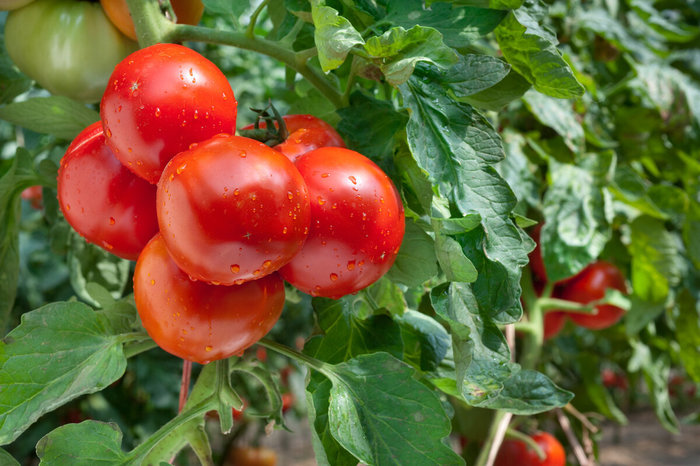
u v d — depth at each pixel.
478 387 0.47
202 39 0.53
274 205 0.43
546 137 0.92
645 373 1.18
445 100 0.49
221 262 0.43
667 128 1.07
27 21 0.59
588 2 1.20
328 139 0.50
